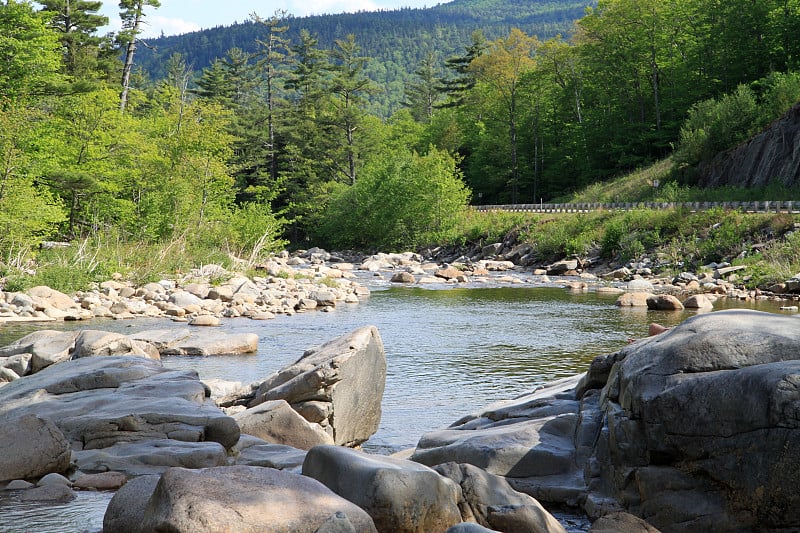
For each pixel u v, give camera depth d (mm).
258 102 95500
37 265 28656
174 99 49062
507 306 26719
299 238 77938
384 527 5219
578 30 85000
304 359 11008
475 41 105625
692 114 59688
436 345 18391
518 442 7168
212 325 21750
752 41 65562
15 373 12117
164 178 41156
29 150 34312
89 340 12336
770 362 5758
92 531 5594
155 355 15773
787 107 52000
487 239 52438
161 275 30906
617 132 75250
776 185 47594
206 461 7461
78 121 39125
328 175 78438
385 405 12305
